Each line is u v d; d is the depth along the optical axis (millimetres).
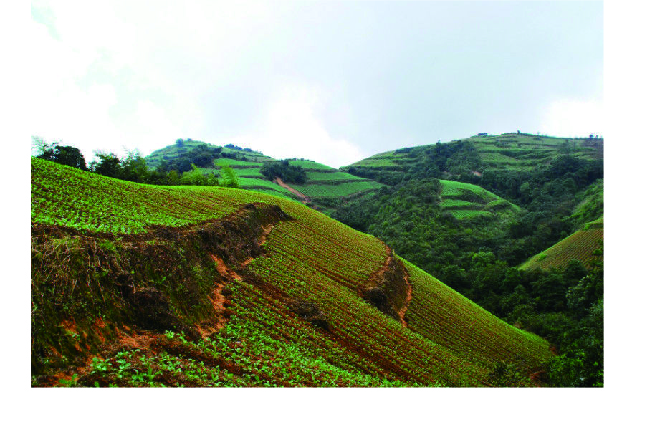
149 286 14695
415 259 78000
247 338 17109
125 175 51375
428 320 36406
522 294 62000
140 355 11680
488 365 32406
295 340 19422
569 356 32094
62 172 26094
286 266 29922
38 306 10250
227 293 20672
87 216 18812
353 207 124688
